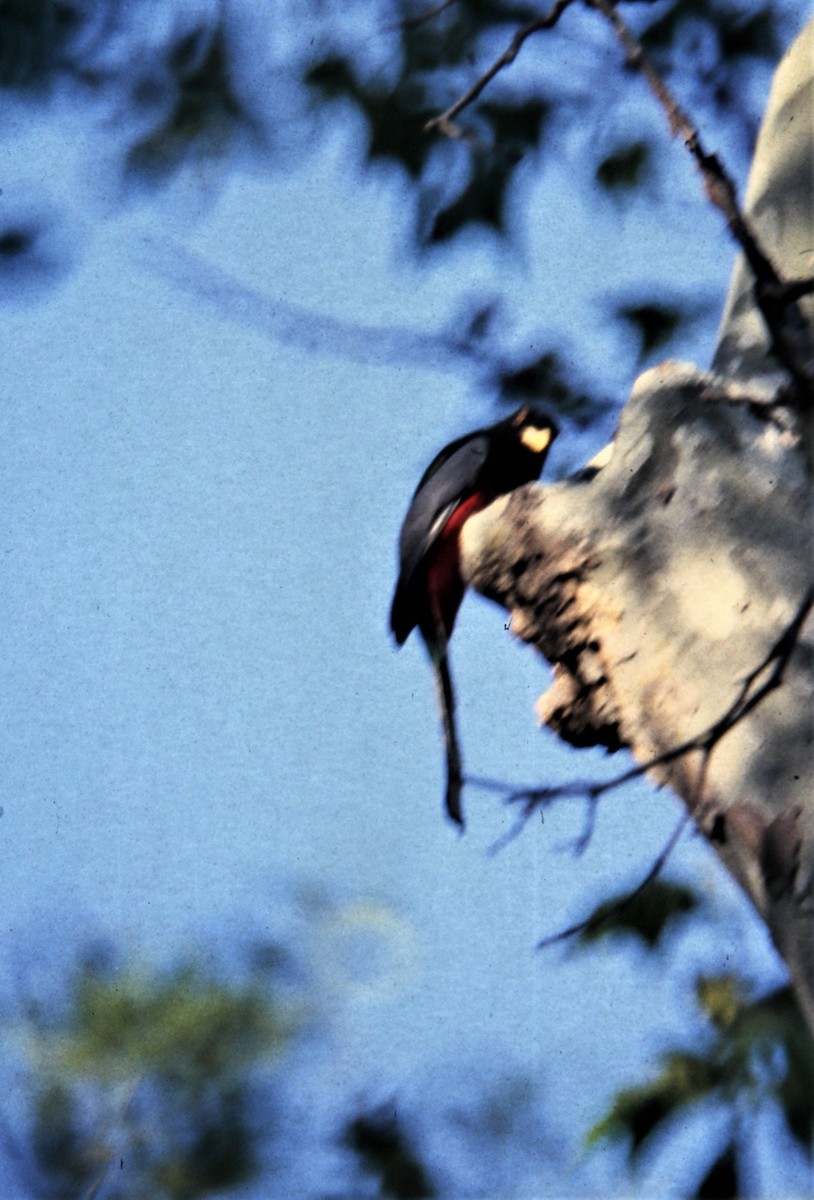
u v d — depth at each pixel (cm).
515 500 782
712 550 719
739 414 737
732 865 654
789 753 648
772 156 779
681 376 760
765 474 724
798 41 796
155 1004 1015
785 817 635
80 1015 1009
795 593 694
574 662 756
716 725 586
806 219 755
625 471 754
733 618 700
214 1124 989
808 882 621
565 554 753
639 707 715
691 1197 885
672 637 715
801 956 614
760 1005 916
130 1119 985
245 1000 1019
